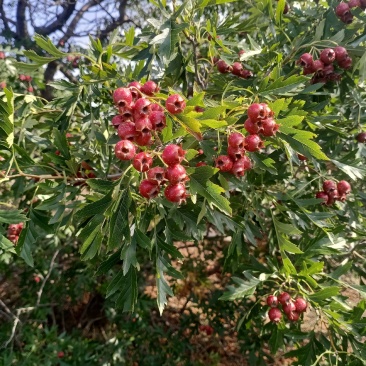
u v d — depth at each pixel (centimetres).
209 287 471
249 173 225
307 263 210
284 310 201
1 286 479
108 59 207
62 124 211
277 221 215
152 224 198
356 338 194
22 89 451
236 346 507
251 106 154
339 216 254
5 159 185
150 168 144
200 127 149
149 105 140
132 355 405
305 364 205
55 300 440
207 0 207
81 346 353
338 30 229
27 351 335
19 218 166
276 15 239
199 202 193
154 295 558
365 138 248
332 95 260
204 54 325
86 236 149
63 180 187
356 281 428
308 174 268
